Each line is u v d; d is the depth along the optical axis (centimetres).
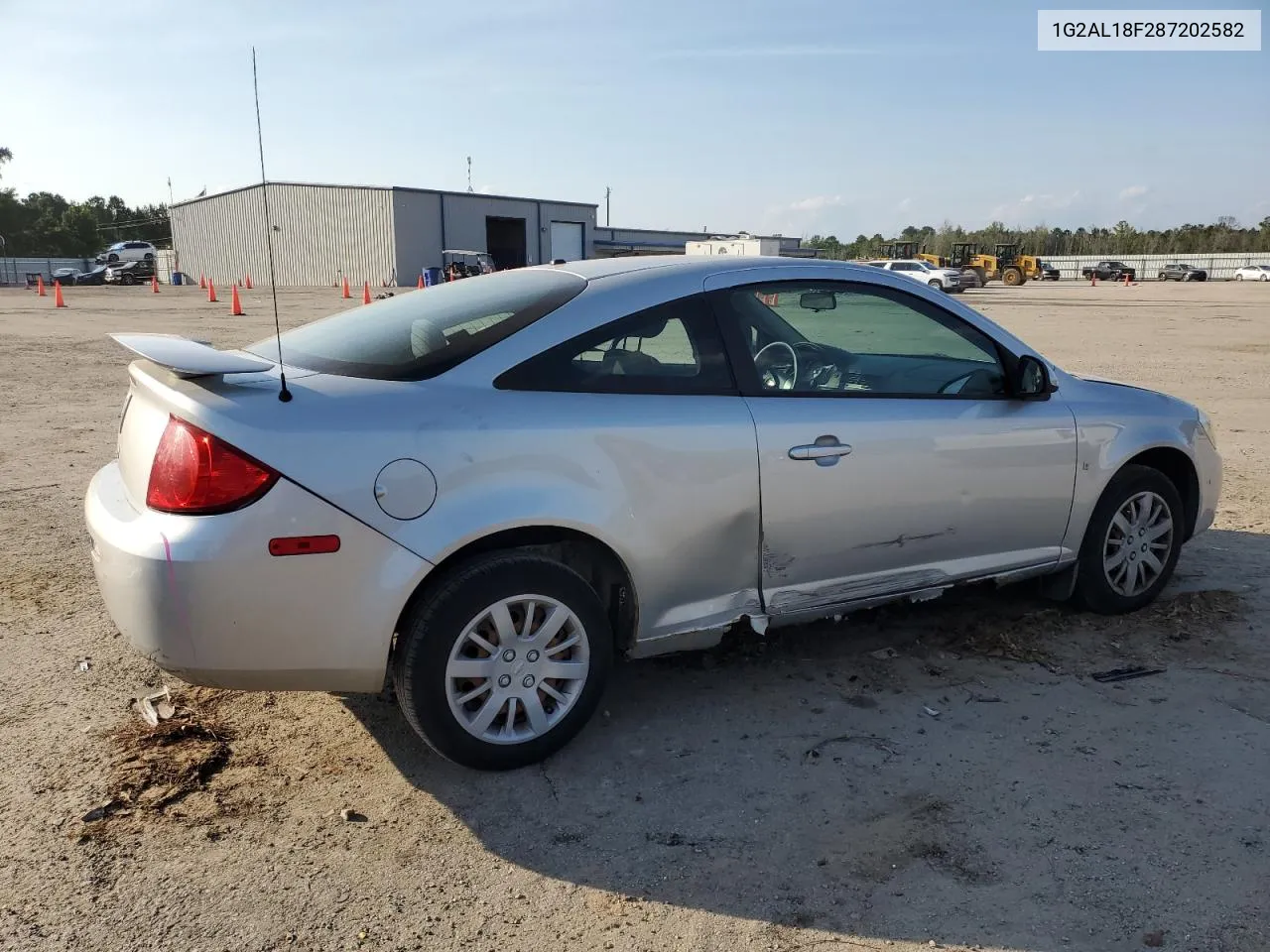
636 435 311
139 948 232
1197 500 457
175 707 352
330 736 335
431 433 284
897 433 356
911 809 290
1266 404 1058
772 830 281
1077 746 326
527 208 6069
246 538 264
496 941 236
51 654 393
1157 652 401
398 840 276
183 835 277
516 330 312
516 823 285
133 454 293
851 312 375
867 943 235
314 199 5644
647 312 327
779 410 338
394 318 349
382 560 278
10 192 9794
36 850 268
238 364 283
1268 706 354
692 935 238
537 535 305
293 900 250
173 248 6525
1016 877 259
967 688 370
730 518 329
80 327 1983
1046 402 401
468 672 296
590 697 319
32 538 541
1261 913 243
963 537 383
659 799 297
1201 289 5200
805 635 420
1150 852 268
